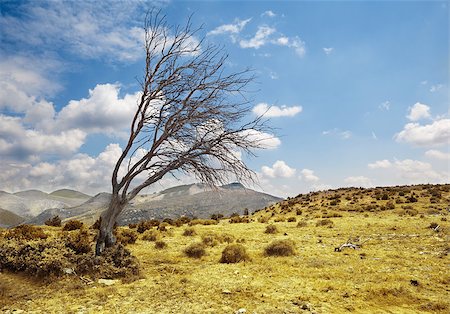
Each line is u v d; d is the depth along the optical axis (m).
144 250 16.44
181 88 11.87
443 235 17.78
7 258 10.79
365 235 19.64
